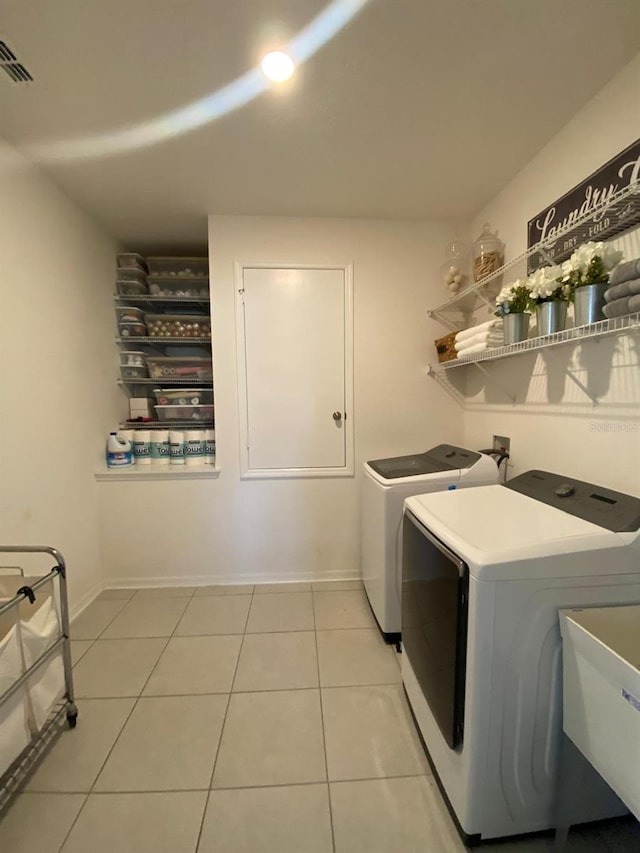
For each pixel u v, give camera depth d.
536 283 1.39
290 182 1.96
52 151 1.70
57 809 1.12
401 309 2.42
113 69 1.28
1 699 1.05
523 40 1.19
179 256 2.85
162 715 1.45
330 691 1.56
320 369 2.42
